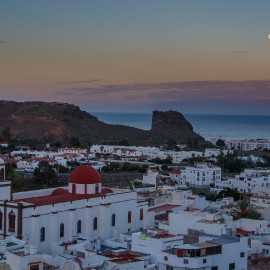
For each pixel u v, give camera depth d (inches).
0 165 6013.8
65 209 5743.1
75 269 3656.5
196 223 4822.8
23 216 5334.6
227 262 4030.5
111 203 6240.2
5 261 3614.7
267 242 4840.1
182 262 3863.2
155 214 6683.1
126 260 3939.5
